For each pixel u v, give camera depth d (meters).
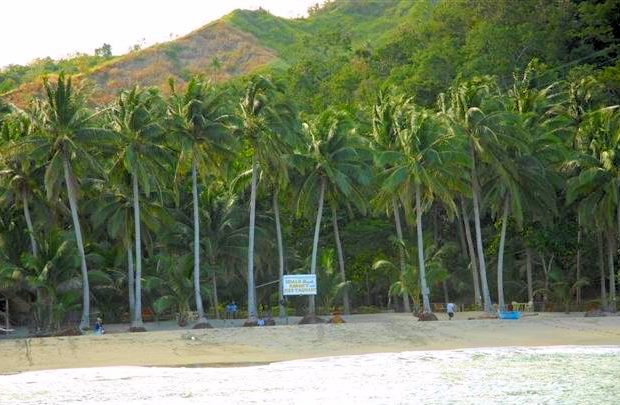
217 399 46.94
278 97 91.25
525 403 45.12
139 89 82.19
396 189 86.50
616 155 86.81
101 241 94.94
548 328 75.50
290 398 47.09
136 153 79.06
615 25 139.00
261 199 100.25
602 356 62.19
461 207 106.06
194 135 81.19
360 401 46.06
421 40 170.75
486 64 130.25
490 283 106.94
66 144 76.88
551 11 142.12
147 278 85.69
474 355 63.50
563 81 117.25
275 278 105.00
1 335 78.94
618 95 116.94
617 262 103.25
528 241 97.88
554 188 94.94
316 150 87.06
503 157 86.81
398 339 70.69
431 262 89.06
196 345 67.19
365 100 152.62
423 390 48.97
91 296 84.75
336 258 105.75
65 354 63.62
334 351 66.38
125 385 51.78
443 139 83.25
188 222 91.25
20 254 84.75
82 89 81.25
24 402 46.59
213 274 90.25
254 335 70.44
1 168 82.12
